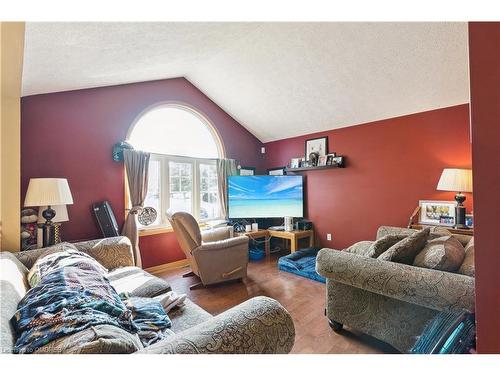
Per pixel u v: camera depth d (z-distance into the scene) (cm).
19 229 212
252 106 421
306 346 177
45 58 187
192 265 297
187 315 150
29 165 256
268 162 512
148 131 365
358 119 369
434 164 307
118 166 322
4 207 206
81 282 109
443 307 130
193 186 412
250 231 420
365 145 370
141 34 207
